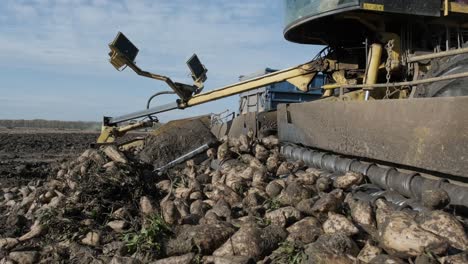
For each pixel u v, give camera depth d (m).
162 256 4.50
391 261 3.50
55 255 4.97
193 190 6.56
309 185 5.84
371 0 7.38
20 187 10.20
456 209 4.39
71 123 75.19
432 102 4.85
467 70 5.80
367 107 6.00
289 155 8.14
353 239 4.15
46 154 21.55
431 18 7.86
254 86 10.55
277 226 4.52
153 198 6.36
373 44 8.05
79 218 5.56
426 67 7.84
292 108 8.35
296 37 9.52
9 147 25.53
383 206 4.77
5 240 5.34
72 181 6.79
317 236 4.28
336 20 8.23
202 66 12.27
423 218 3.92
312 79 9.79
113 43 10.91
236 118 11.65
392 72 8.03
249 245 4.25
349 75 9.35
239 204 5.85
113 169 6.66
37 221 5.68
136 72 11.27
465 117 4.44
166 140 9.80
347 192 5.59
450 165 4.64
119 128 12.72
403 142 5.32
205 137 9.86
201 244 4.40
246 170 7.12
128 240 4.80
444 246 3.50
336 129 6.79
